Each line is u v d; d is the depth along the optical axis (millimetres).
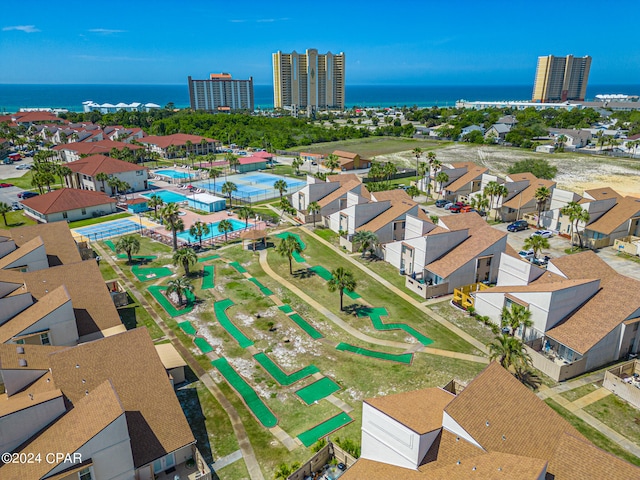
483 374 33562
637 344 48500
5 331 44375
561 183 126875
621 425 38188
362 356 48656
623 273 68750
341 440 36469
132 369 37531
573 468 27734
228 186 106688
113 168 119938
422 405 32094
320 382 44281
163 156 176625
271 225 92938
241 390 42969
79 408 31422
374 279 68000
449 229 68812
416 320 56188
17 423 29641
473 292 57344
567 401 41219
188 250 66688
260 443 36375
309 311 58438
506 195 94438
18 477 27359
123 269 70250
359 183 97562
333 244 82125
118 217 99062
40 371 36562
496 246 64688
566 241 84250
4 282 49250
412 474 28422
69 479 27859
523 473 25266
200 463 32906
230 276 68375
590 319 48000
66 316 45094
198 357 48250
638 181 128125
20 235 65875
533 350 46719
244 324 55000
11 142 198500
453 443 28938
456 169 115375
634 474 26422
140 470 31344
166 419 34625
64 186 127000
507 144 197125
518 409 31781
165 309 58094
